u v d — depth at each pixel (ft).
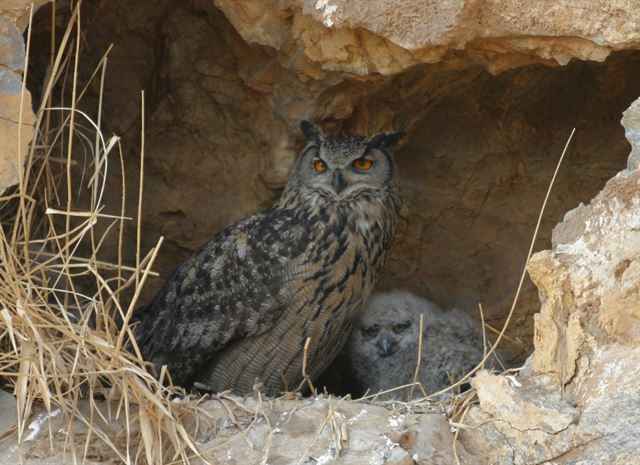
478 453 26.45
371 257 36.76
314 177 36.35
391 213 37.32
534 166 39.34
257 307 35.06
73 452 25.45
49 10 34.50
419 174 39.91
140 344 36.83
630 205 25.85
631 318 25.32
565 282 25.99
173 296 36.65
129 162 39.22
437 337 38.17
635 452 24.45
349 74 32.07
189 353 35.55
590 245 26.09
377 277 37.63
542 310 26.50
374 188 36.40
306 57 32.99
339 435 26.30
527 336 40.52
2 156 26.63
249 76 36.01
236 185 39.27
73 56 36.29
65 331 26.55
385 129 37.76
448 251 40.98
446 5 28.91
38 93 36.04
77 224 38.17
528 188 39.73
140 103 38.34
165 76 38.09
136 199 39.19
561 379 25.93
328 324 36.09
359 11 29.55
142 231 39.81
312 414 27.35
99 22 36.78
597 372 25.32
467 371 37.29
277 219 36.09
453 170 39.65
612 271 25.62
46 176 32.94
